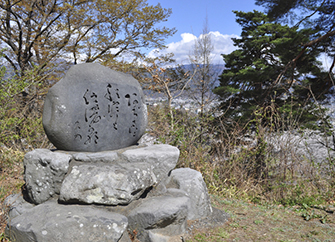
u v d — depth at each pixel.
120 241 3.12
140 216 3.33
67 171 3.60
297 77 11.15
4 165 5.59
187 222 3.89
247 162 6.49
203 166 6.10
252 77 10.94
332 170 5.89
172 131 6.48
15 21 10.14
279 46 10.65
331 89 10.84
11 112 6.21
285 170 5.80
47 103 3.78
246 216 4.34
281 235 3.65
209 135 7.07
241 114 10.77
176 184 4.26
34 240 2.88
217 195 5.45
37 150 3.81
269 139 6.24
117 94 4.21
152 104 8.16
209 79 11.55
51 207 3.27
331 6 10.70
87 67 4.06
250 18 13.23
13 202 3.64
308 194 5.45
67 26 10.46
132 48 11.71
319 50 11.11
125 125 4.33
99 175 3.40
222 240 3.47
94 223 3.02
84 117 3.87
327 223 4.12
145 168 3.66
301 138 6.19
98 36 10.84
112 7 10.23
